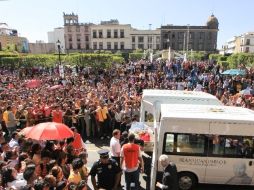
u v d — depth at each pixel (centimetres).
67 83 3053
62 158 895
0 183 748
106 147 1555
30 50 11031
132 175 922
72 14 12419
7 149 958
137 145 928
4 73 4462
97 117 1683
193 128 1055
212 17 11488
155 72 3991
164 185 809
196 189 1109
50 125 944
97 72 4300
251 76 3250
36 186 677
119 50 12088
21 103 1789
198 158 1061
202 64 4372
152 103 1398
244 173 1065
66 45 12394
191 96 1401
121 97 2011
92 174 775
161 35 11656
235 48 14725
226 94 2275
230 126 1052
